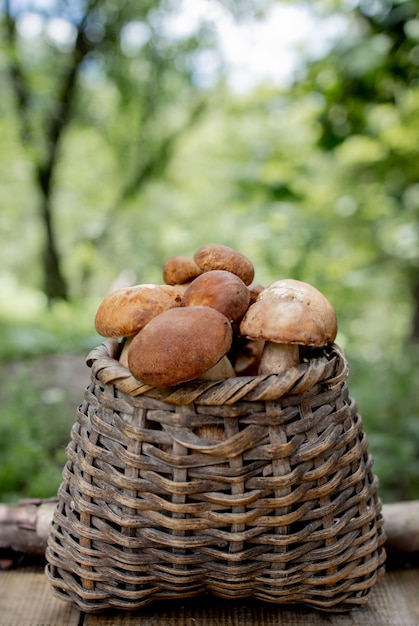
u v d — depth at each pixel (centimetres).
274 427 82
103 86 859
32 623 96
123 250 824
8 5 671
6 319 628
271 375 81
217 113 894
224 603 99
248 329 83
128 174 910
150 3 709
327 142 338
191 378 76
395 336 684
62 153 823
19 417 292
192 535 84
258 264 469
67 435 284
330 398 86
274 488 82
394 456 253
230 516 81
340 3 319
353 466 90
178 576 85
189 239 685
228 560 83
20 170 779
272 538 83
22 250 1171
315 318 83
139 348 77
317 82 318
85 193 936
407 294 639
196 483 81
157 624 94
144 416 82
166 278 106
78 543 90
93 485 87
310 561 87
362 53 268
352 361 404
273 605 98
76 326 584
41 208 825
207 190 787
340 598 91
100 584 89
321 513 85
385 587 109
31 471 242
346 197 482
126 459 83
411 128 370
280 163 472
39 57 766
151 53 780
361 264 541
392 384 328
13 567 117
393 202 430
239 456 81
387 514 119
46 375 411
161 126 894
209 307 82
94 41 751
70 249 946
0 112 715
